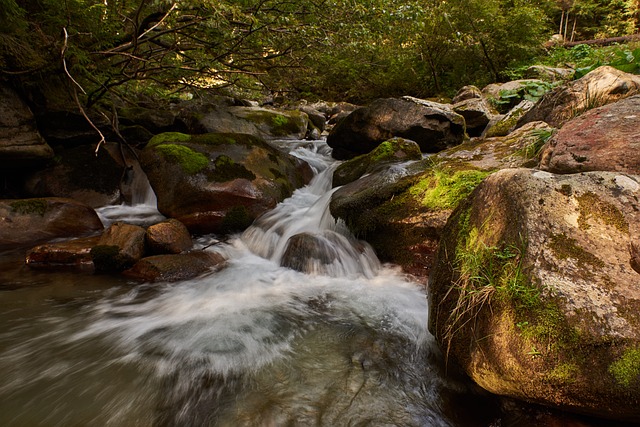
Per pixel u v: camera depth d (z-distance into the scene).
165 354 2.37
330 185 5.61
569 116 4.61
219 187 4.62
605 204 1.74
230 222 4.59
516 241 1.78
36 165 4.96
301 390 2.03
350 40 5.74
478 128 7.39
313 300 3.14
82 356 2.34
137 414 1.87
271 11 5.45
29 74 4.58
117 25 4.96
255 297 3.21
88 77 4.98
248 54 6.11
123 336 2.57
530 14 10.66
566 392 1.43
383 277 3.54
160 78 6.54
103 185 5.34
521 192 1.92
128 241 3.78
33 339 2.52
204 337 2.57
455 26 10.48
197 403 1.94
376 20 5.54
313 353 2.38
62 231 4.25
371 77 12.16
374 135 6.66
